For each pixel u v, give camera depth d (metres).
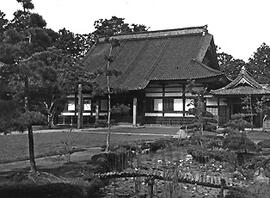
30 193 11.43
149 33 61.62
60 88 14.45
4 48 12.64
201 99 33.44
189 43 56.34
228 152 21.55
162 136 32.56
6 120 12.03
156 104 51.47
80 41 71.62
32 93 13.69
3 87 12.91
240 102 46.44
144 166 18.95
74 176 14.49
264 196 12.87
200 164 20.66
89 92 53.09
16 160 18.09
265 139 30.52
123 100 52.94
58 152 20.30
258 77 69.94
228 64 83.25
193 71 49.41
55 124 51.62
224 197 13.71
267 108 41.53
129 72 53.81
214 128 33.56
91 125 48.88
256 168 18.91
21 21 14.56
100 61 58.34
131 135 33.59
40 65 13.02
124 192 14.20
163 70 51.78
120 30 76.88
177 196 13.99
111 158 18.31
